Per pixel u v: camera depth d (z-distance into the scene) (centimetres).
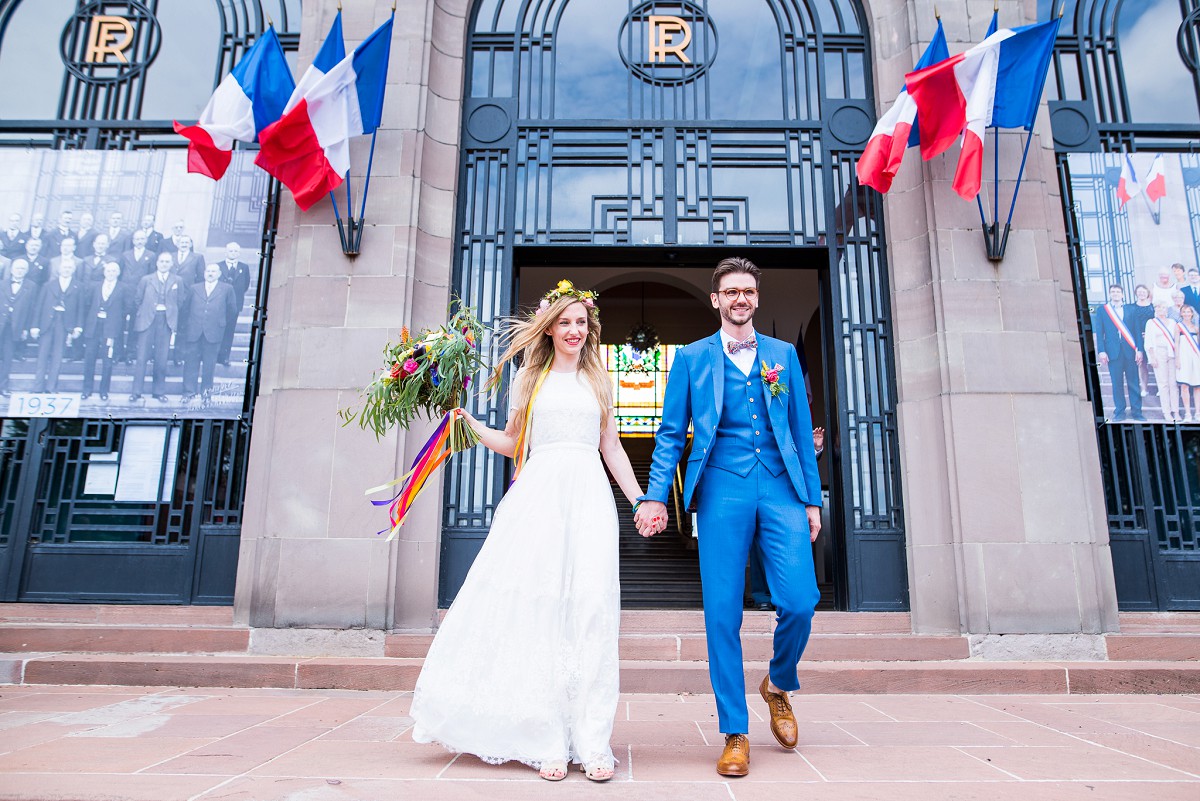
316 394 455
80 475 495
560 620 236
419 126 498
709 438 250
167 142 541
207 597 477
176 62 561
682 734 283
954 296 470
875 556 485
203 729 282
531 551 242
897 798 202
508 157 540
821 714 326
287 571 434
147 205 516
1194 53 565
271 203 521
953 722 308
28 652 416
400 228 481
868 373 510
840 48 563
